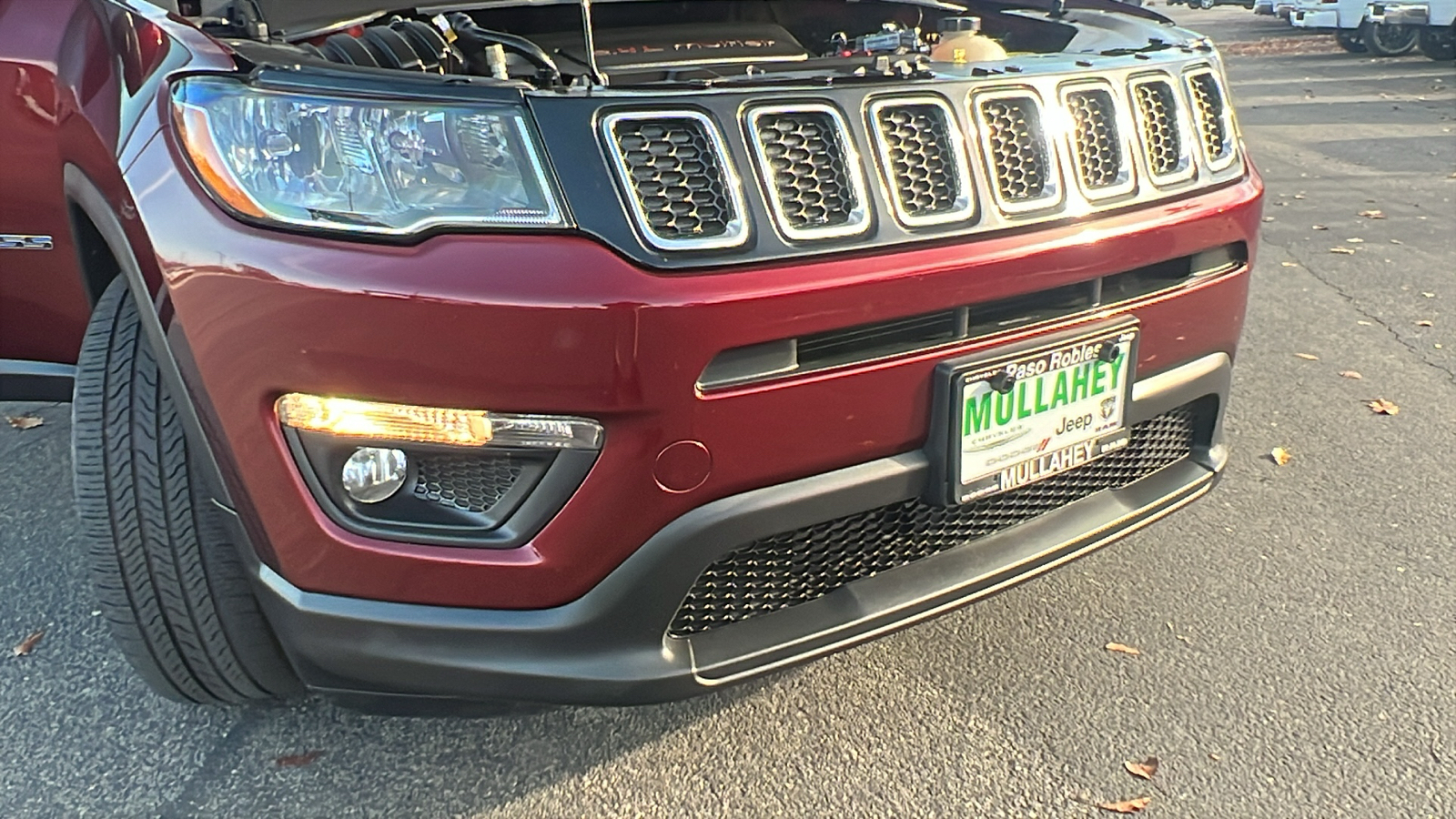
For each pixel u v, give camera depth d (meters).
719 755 1.90
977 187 1.65
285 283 1.39
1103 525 1.93
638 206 1.43
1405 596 2.34
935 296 1.59
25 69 1.90
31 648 2.19
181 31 1.63
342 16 2.19
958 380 1.63
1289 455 3.02
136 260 1.54
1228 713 1.99
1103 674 2.10
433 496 1.49
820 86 1.56
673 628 1.61
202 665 1.80
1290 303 4.37
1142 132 1.87
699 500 1.50
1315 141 8.08
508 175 1.41
